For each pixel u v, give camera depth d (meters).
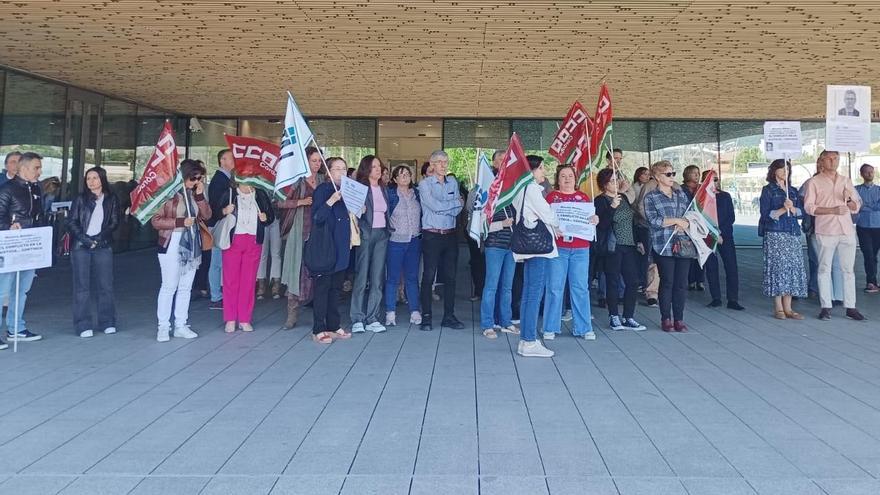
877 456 3.57
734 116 17.78
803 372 5.39
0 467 3.41
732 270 8.66
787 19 8.47
